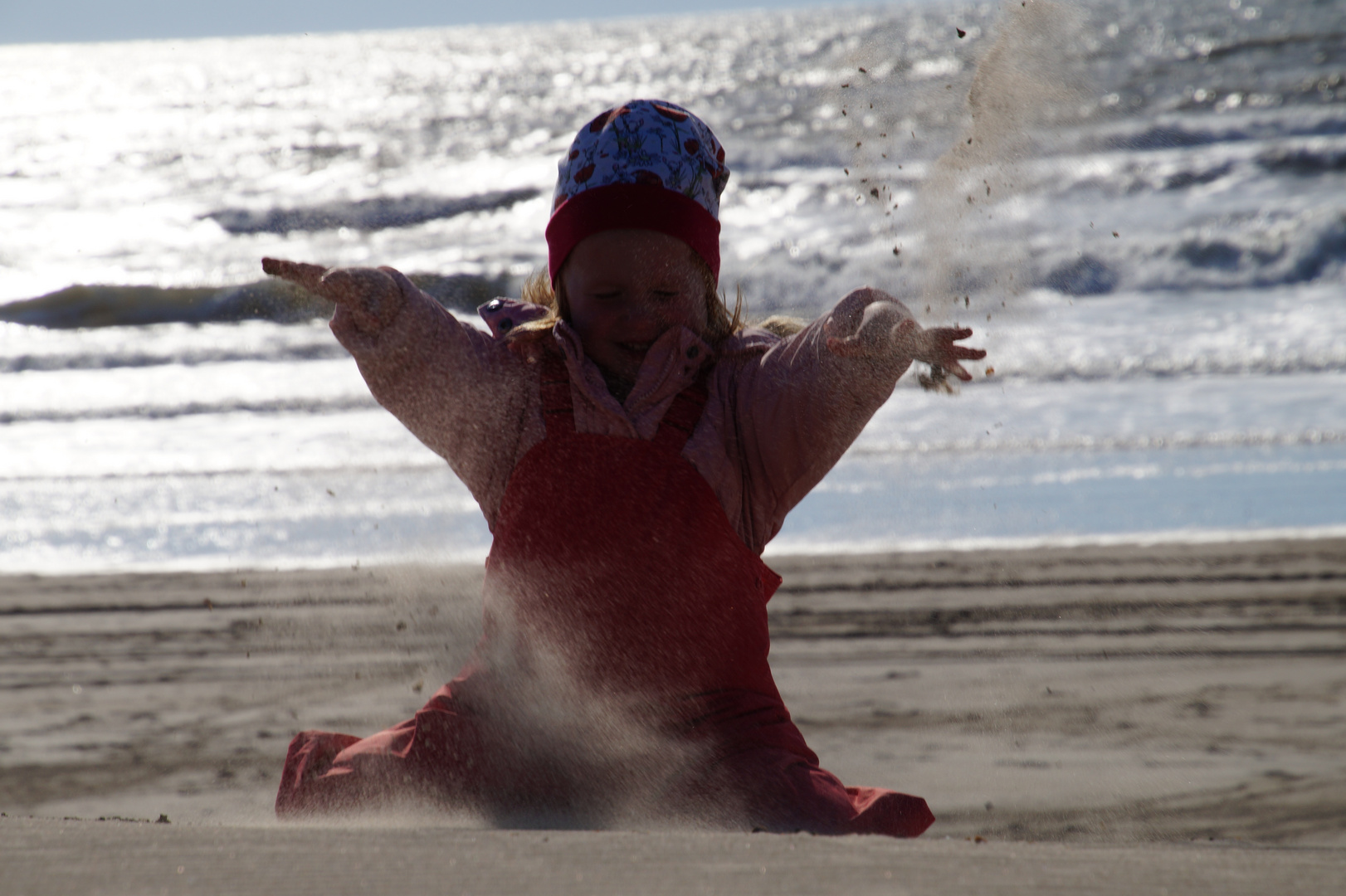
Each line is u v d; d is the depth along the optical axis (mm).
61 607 23781
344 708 16531
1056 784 12492
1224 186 83125
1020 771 13016
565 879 5266
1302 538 26406
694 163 8953
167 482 36312
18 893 5070
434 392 8398
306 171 124125
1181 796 12047
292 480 35625
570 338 8703
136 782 13531
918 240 10227
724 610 8297
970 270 10117
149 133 153500
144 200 110500
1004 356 49438
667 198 8758
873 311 8234
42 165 132000
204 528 30547
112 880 5254
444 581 20609
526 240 93562
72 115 175500
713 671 8234
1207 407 41250
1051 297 63188
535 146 136000
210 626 21984
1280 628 20000
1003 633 20125
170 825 6504
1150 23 170250
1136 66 130250
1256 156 87375
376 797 8070
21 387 53844
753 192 91375
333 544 27719
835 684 17344
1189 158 87375
